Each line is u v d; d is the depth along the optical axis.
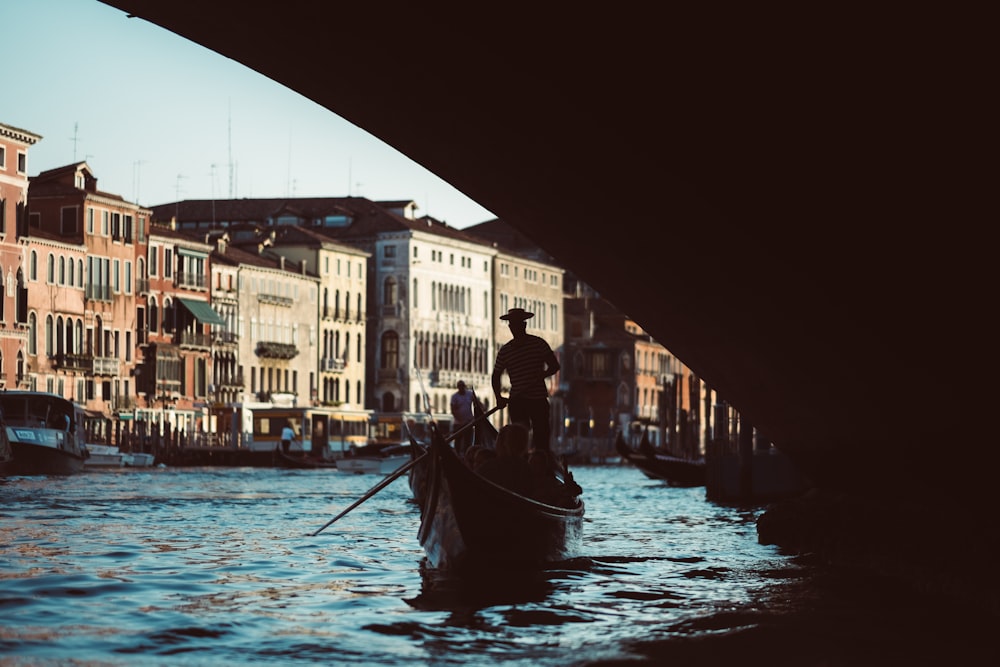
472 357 114.88
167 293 87.19
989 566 12.44
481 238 118.88
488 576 14.20
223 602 12.00
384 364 107.38
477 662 9.28
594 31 9.41
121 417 82.69
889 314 11.20
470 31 10.25
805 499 19.02
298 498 34.00
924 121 8.67
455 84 11.58
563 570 14.93
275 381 96.44
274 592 12.77
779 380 15.30
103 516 24.39
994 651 10.02
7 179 73.69
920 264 10.12
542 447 16.23
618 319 130.38
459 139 13.04
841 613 11.79
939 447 12.88
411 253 106.94
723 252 12.39
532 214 14.68
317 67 12.46
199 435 85.62
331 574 14.34
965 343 10.66
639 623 11.07
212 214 104.81
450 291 112.00
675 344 16.89
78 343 80.00
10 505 27.64
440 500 14.60
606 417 127.19
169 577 13.84
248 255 96.06
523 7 9.46
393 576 14.20
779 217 10.88
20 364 74.56
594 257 15.11
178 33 12.41
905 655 9.84
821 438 16.42
